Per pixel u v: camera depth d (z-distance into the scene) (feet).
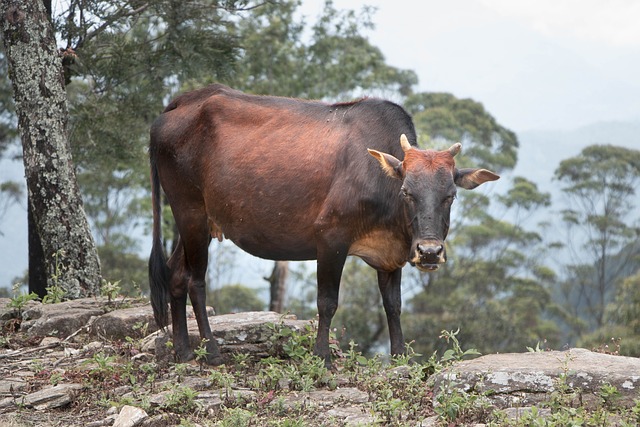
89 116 54.54
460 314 119.96
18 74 37.24
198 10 54.34
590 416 19.08
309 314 121.80
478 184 24.06
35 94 37.11
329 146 24.70
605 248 157.48
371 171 23.97
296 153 24.99
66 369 26.40
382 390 21.86
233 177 25.62
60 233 37.24
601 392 19.56
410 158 23.29
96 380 24.94
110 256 113.60
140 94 57.31
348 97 101.65
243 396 22.47
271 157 25.21
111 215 115.85
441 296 125.18
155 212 27.63
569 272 161.48
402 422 20.10
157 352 27.02
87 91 58.59
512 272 143.64
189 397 22.08
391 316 25.31
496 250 144.25
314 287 125.39
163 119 27.73
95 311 31.83
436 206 22.75
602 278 156.76
